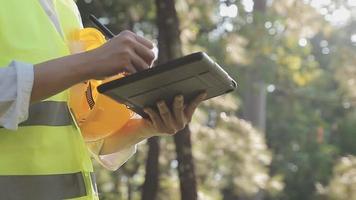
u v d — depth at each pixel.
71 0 2.30
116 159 2.47
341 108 22.77
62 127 2.04
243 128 9.39
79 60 1.87
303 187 22.75
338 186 9.72
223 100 9.16
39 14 2.02
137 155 10.66
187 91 2.01
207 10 9.45
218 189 9.02
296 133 23.17
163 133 2.18
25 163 1.93
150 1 10.77
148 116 2.18
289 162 22.95
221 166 8.97
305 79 13.43
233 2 11.12
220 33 10.60
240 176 8.99
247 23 11.13
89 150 2.35
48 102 1.99
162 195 9.39
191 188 6.72
